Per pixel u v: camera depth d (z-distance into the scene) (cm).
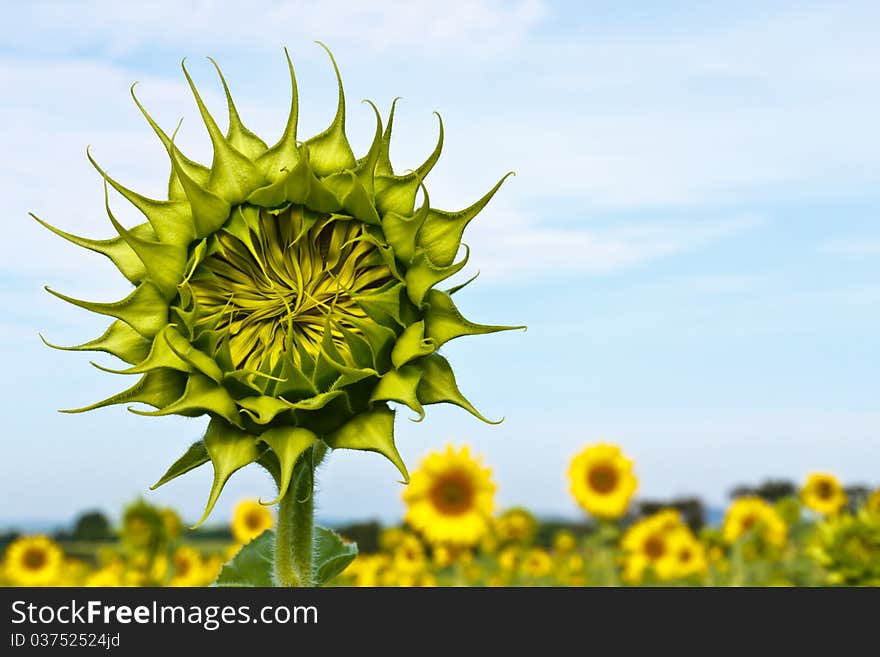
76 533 1809
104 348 414
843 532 1234
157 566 1480
